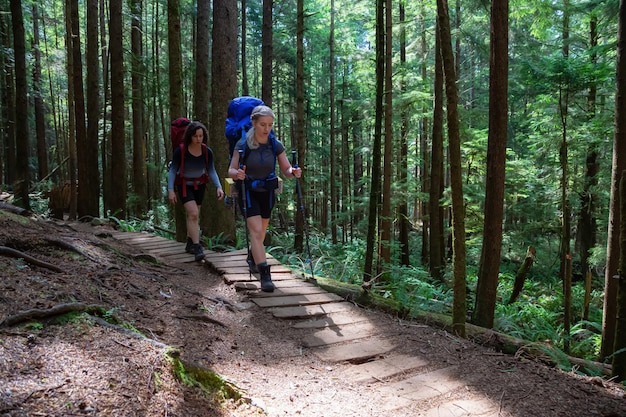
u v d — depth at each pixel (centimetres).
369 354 341
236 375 286
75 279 339
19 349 205
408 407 263
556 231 1308
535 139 1169
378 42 510
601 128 998
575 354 613
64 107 2948
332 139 2069
